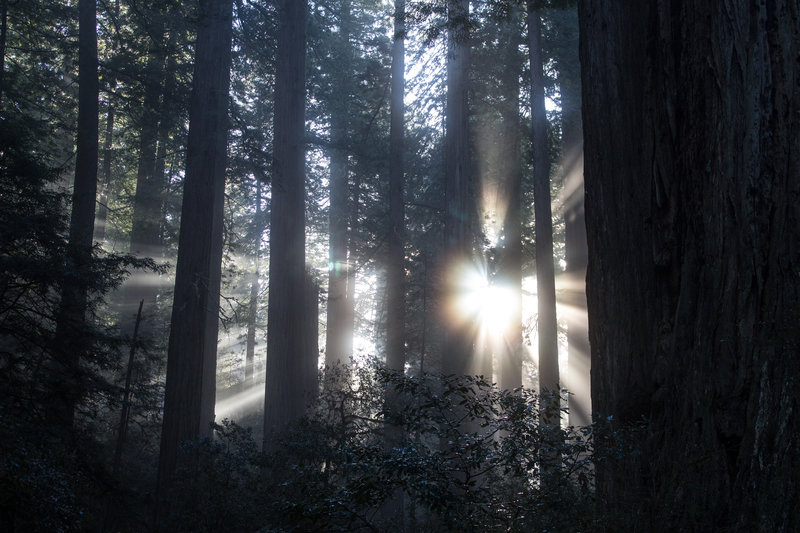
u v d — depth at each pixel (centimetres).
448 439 633
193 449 1209
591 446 601
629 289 714
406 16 1327
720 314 547
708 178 591
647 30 748
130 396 1584
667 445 571
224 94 1667
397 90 2188
